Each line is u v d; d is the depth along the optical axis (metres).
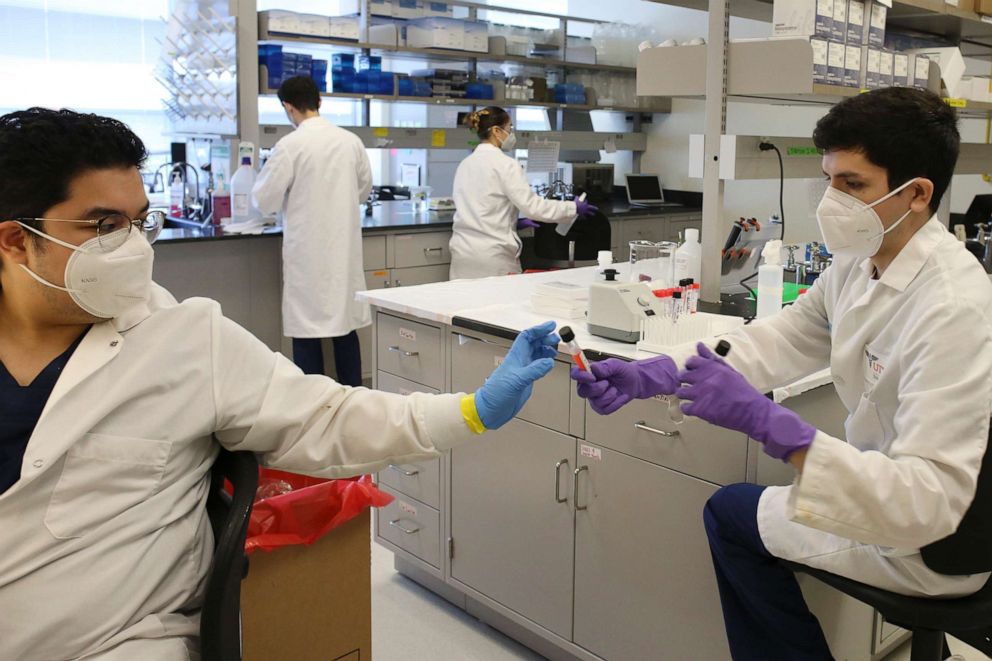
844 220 1.37
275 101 5.75
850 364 1.46
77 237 1.00
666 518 1.89
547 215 4.27
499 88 5.39
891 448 1.26
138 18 5.13
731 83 2.31
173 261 3.90
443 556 2.46
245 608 1.60
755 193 5.56
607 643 2.06
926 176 1.31
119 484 1.05
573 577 2.11
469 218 4.34
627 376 1.48
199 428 1.11
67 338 1.07
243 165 4.21
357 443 1.20
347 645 1.76
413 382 2.49
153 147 5.29
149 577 1.07
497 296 2.54
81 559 1.02
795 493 1.19
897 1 2.67
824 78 2.22
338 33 4.64
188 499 1.13
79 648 1.02
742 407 1.20
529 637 2.29
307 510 1.65
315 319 3.98
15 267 1.01
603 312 2.04
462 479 2.36
